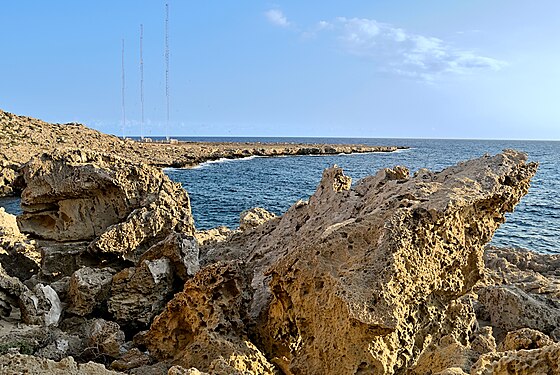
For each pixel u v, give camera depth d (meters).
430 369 8.13
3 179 55.59
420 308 8.44
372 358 7.45
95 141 99.75
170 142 145.88
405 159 122.81
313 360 8.43
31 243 16.31
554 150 193.38
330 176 14.13
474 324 10.06
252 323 10.21
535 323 12.16
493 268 19.73
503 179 9.35
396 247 7.86
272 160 118.38
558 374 5.96
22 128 88.81
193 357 9.31
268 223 16.38
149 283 13.01
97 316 13.38
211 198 52.19
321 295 8.30
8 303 12.93
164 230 15.92
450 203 8.28
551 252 27.86
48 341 11.09
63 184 15.65
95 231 16.09
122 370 9.87
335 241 8.77
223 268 10.07
